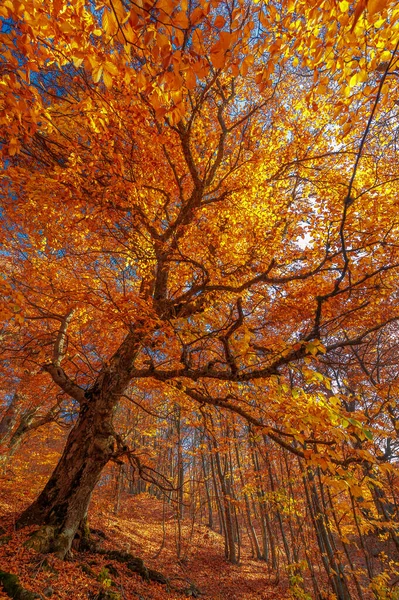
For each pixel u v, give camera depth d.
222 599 8.70
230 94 7.57
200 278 6.88
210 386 7.43
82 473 6.12
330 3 2.89
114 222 6.12
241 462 16.41
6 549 5.00
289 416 3.71
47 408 13.09
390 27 2.90
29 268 5.90
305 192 9.17
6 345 7.05
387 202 6.38
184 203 6.55
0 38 2.82
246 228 8.03
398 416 5.36
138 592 5.86
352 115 4.19
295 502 9.62
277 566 11.78
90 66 2.96
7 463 11.86
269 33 3.60
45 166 6.13
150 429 13.70
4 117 3.71
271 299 7.77
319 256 6.96
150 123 6.03
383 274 5.67
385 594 5.64
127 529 12.80
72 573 5.16
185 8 2.11
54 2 2.82
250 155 8.34
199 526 18.25
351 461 3.48
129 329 4.99
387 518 5.46
